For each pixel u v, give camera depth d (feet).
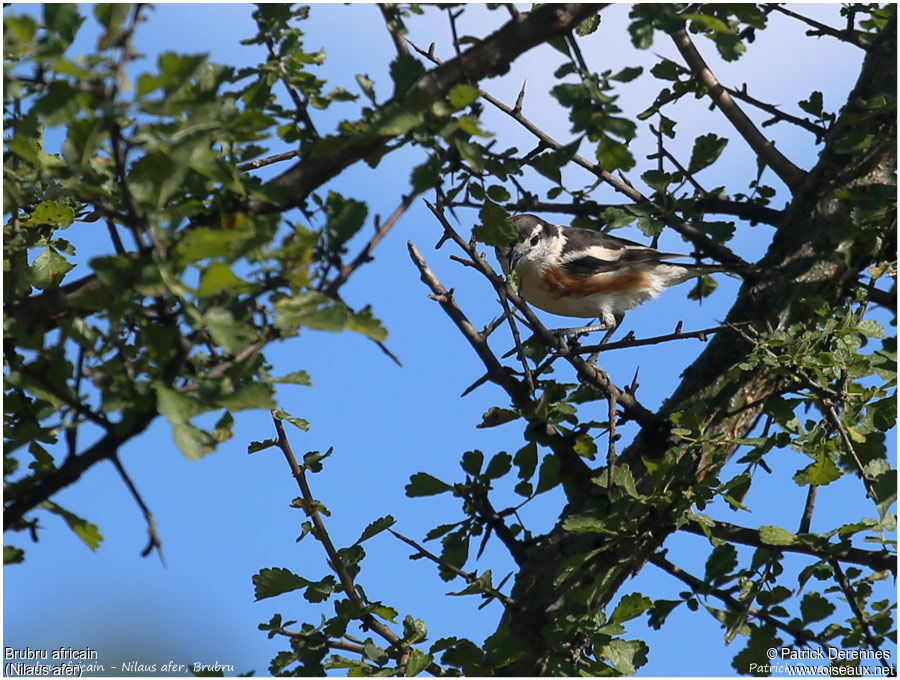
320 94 27.55
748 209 37.24
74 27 19.97
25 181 26.04
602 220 35.60
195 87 22.15
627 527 30.42
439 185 30.45
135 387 19.85
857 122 33.58
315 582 30.50
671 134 37.01
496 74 26.30
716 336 35.94
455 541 32.45
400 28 26.02
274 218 21.40
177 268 19.77
